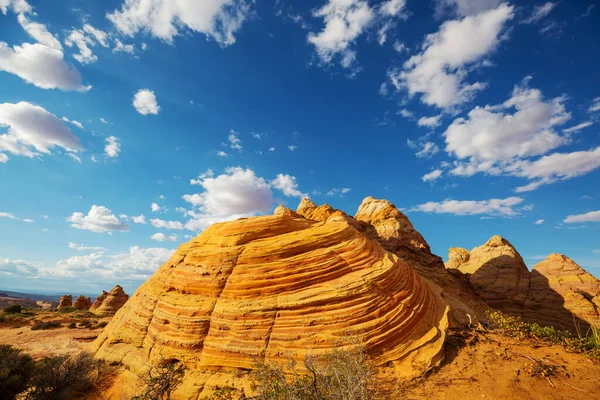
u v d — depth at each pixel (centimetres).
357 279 1520
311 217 4625
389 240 3731
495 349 1359
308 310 1396
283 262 1608
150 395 1197
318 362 1227
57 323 3766
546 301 4300
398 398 1052
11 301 10194
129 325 1727
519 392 1017
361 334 1315
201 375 1330
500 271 5006
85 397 1347
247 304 1474
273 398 949
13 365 1316
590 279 4297
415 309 1548
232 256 1708
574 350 1280
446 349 1390
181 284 1706
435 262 3544
